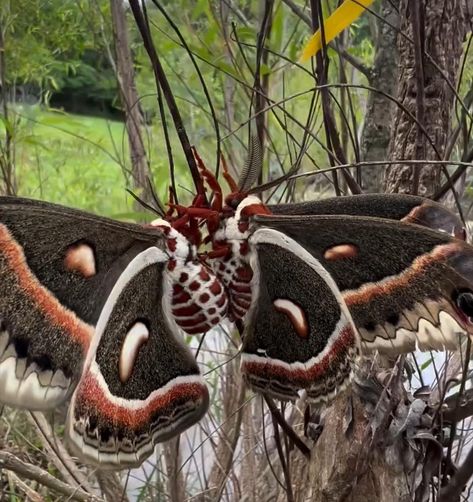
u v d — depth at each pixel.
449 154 0.24
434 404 0.22
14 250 0.15
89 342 0.16
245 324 0.19
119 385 0.17
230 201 0.18
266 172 0.34
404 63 0.23
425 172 0.23
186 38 0.35
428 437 0.20
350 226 0.18
